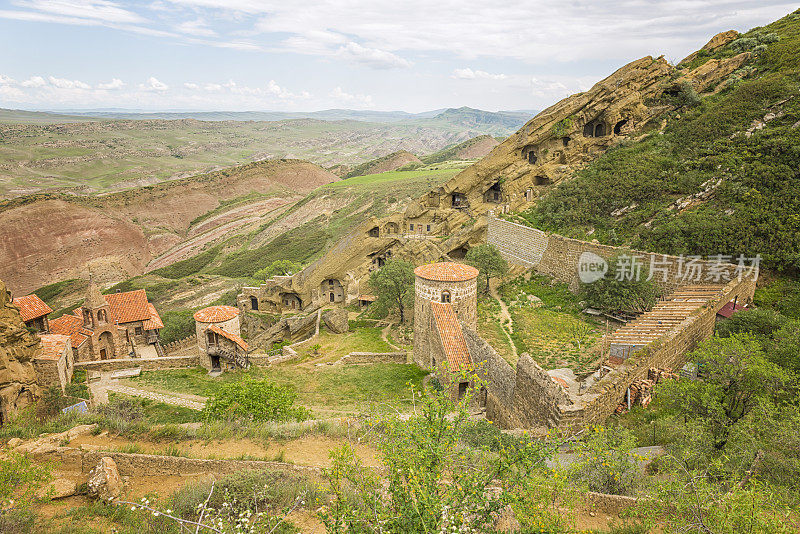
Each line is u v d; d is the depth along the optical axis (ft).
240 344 148.56
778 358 76.69
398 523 31.01
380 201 447.01
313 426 70.28
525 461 37.35
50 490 49.01
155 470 57.41
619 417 79.56
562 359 118.93
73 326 156.97
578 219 174.50
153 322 180.45
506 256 193.06
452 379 43.47
